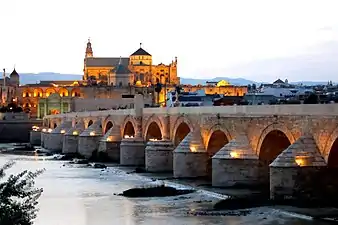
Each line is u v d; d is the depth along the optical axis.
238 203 60.03
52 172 99.75
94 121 144.25
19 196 29.45
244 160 69.56
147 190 72.75
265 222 51.41
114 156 121.69
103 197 70.06
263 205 57.97
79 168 107.12
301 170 56.62
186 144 83.12
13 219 27.78
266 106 66.62
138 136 111.44
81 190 76.19
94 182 84.88
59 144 167.88
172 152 94.25
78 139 145.00
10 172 96.75
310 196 56.50
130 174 93.56
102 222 54.91
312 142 57.66
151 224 53.53
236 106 73.38
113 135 122.56
